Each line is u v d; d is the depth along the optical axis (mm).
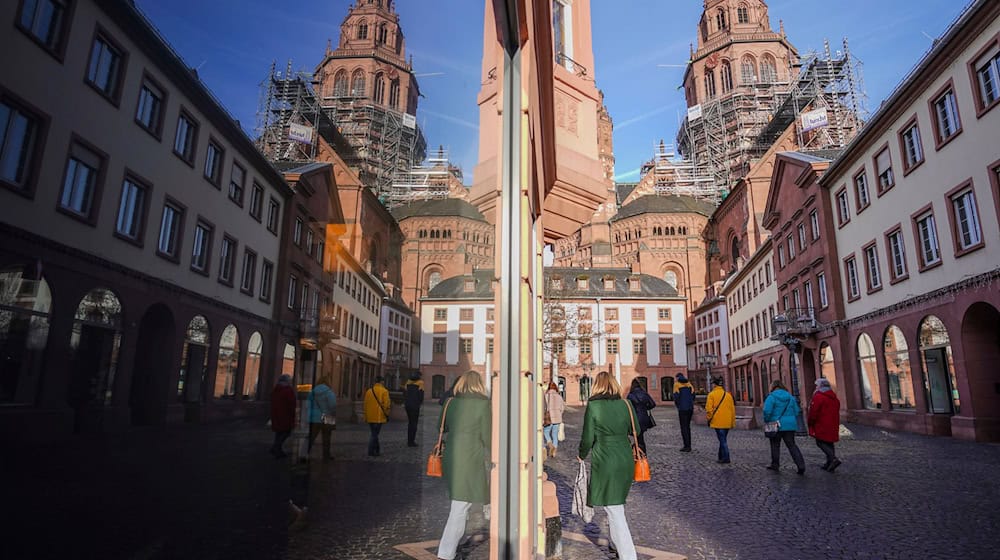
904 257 19953
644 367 57312
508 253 3039
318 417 2826
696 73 92688
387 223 3371
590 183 7086
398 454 4930
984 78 15586
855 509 6777
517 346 2961
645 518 6250
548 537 4566
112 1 1653
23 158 1443
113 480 1748
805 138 60875
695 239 74312
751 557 4816
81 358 1659
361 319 3072
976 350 16219
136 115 1898
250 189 2611
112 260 1810
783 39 87250
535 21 3838
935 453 12883
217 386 2314
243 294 2502
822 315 27125
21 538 1397
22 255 1442
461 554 3283
